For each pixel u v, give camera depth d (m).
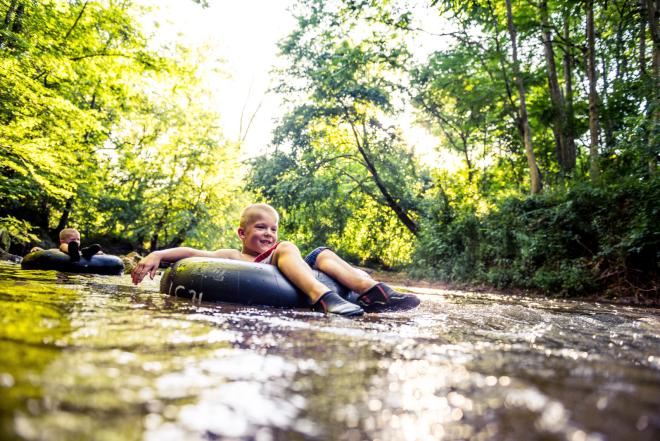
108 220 17.77
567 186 9.05
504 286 9.11
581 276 7.54
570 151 11.04
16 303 1.64
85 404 0.61
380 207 17.00
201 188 19.66
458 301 4.43
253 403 0.67
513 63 10.86
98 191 14.73
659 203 6.97
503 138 14.18
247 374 0.84
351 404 0.69
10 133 7.59
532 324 2.25
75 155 10.24
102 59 9.77
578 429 0.59
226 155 19.78
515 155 14.38
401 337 1.47
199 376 0.80
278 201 15.48
